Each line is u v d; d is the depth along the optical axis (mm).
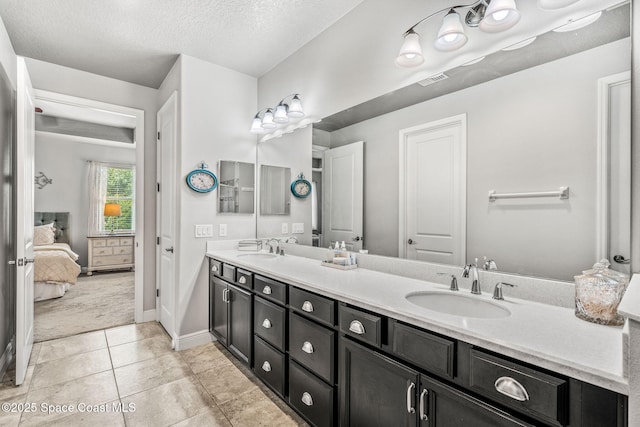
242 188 2957
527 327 981
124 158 6188
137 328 3020
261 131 2879
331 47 2240
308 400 1569
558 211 1225
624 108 1075
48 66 2758
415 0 1687
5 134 2254
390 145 1856
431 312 1121
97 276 5434
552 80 1235
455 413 984
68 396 1910
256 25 2236
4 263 2244
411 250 1748
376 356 1232
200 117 2701
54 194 5457
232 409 1809
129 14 2100
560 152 1216
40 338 2756
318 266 2070
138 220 3166
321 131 2336
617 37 1088
